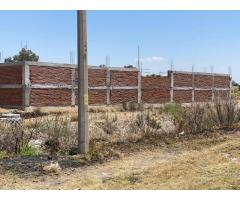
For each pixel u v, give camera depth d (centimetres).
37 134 1411
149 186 855
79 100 1184
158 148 1343
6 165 1038
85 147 1184
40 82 3262
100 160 1134
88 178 955
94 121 1970
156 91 4269
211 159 1159
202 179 917
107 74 3753
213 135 1598
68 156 1156
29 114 2933
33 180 932
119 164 1110
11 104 3266
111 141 1422
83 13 1175
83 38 1178
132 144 1380
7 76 3300
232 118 1828
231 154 1245
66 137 1320
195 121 1700
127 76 3941
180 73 4572
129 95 3959
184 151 1312
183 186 849
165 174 980
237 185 852
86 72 1188
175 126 1658
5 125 1609
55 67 3350
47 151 1248
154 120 1764
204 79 4909
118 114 2695
